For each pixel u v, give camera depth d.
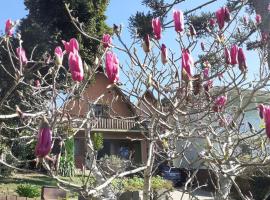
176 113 3.60
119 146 23.86
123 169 4.27
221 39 4.47
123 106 15.12
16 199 11.73
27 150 13.84
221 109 4.08
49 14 17.69
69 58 2.68
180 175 13.43
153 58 3.92
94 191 2.71
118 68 2.76
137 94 3.94
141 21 10.83
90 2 18.23
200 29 10.27
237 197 12.38
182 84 3.40
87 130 4.05
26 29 16.41
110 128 23.17
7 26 3.90
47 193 10.80
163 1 11.30
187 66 2.96
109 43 3.71
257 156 3.93
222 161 3.26
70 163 11.36
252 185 12.42
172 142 4.18
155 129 3.67
